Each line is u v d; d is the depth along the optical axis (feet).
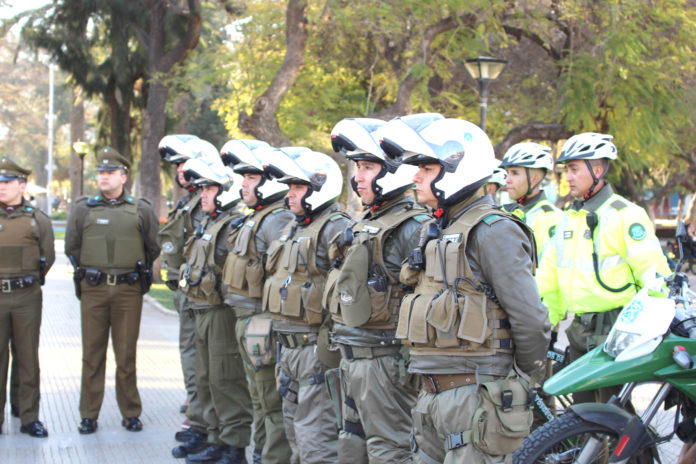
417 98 57.93
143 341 46.11
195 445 25.02
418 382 15.71
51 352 41.42
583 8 59.26
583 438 16.40
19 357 26.61
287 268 19.15
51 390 33.06
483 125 45.47
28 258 26.63
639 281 18.74
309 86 64.75
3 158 26.53
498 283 13.11
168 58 71.56
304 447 18.53
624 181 77.20
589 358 16.24
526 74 67.26
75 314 56.39
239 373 23.56
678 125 65.77
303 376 18.70
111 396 32.17
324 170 19.54
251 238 21.42
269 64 63.62
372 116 55.11
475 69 44.73
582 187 19.42
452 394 13.52
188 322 25.93
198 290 23.56
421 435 14.25
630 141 61.36
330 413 18.56
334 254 17.60
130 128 82.94
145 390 33.53
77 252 27.07
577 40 62.03
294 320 18.88
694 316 16.10
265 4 63.52
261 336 20.31
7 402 31.30
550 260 20.51
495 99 68.28
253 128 53.06
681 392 16.11
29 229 26.73
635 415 16.39
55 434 26.89
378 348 16.28
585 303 19.16
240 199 24.89
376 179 16.72
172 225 26.66
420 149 13.74
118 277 26.84
